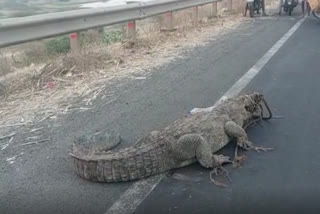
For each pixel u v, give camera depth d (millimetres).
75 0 17219
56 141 5406
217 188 4426
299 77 7641
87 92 6980
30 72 7895
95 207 4180
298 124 5715
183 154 4699
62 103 6566
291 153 5008
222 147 5078
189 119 5016
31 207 4188
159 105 6430
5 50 10141
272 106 6305
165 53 9477
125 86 7262
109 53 8930
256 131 5543
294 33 11734
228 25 13227
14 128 5785
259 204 4184
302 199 4230
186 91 6984
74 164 4707
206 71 8070
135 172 4539
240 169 4719
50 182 4574
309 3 14445
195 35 11539
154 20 13297
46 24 7777
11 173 4754
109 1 17000
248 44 10367
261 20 14305
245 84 7270
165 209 4148
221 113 5203
